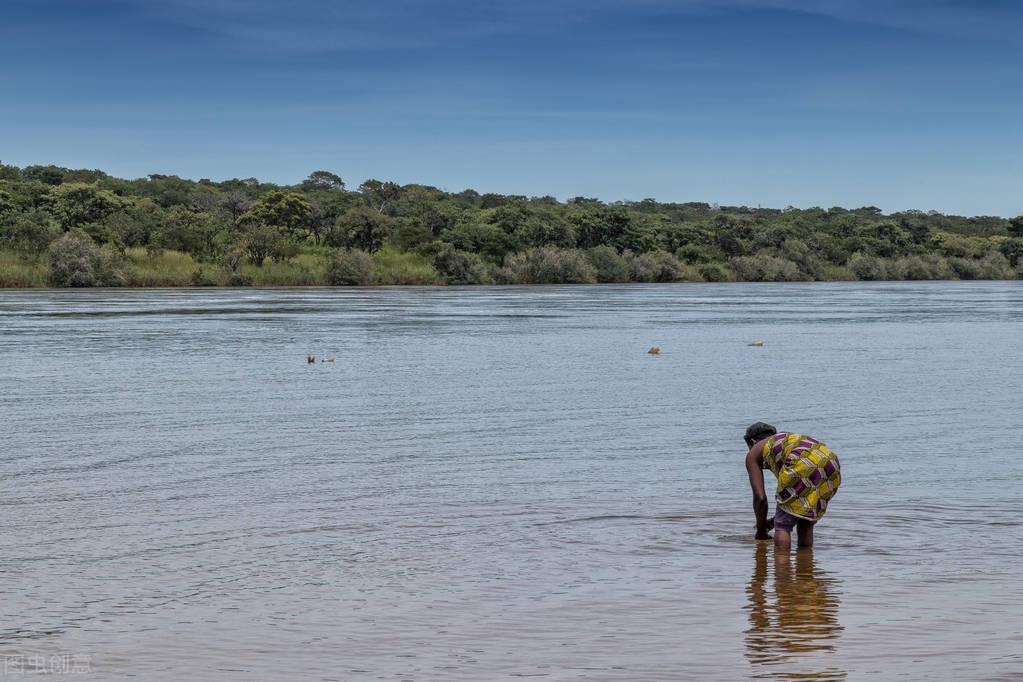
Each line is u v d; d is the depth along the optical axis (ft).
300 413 69.82
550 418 67.26
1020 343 135.13
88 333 148.25
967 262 608.19
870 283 516.73
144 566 32.19
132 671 23.65
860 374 95.96
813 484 33.81
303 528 37.11
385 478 46.78
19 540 35.42
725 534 36.09
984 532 36.11
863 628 26.30
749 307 242.37
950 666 23.62
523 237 510.17
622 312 215.72
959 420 65.72
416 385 86.84
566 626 26.55
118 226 394.73
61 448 55.62
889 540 35.06
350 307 231.71
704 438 58.59
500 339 140.26
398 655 24.57
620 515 38.99
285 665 23.98
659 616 27.30
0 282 341.21
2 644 25.36
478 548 34.22
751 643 25.23
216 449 55.16
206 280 379.55
